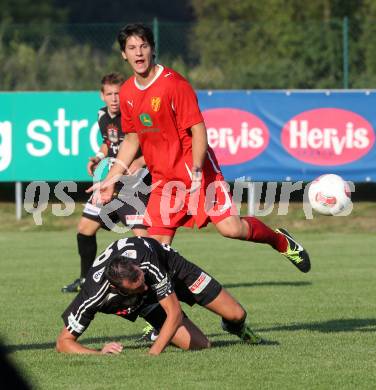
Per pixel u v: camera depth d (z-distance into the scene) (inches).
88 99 2460.6
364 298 1469.0
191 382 869.8
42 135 2475.4
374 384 864.9
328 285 1614.2
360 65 2832.2
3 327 1219.9
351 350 1029.2
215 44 3169.3
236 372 910.4
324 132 2459.4
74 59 3270.2
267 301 1444.4
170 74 1111.6
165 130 1125.1
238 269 1824.6
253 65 2962.6
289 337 1121.4
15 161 2485.2
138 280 933.2
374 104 2450.8
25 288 1594.5
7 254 2063.2
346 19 2810.0
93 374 901.8
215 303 1022.4
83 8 7455.7
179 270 1010.1
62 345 1002.1
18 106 2470.5
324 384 863.7
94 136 2466.8
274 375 898.7
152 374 901.8
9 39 3565.5
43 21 6471.5
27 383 441.7
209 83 2901.1
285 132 2459.4
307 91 2449.6
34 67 3208.7
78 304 989.2
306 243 2260.1
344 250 2121.1
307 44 2903.5
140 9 7637.8
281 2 4008.4
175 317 974.4
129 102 1135.0
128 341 1121.4
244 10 4458.7
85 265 1553.9
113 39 3299.7
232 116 2460.6
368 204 2664.9
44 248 2167.8
